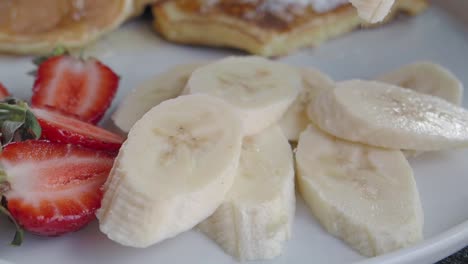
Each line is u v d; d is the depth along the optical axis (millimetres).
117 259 247
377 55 375
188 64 318
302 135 281
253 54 366
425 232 262
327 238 256
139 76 349
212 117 249
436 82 320
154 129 244
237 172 256
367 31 392
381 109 278
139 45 371
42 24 359
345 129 275
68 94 300
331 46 380
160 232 233
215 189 236
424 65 326
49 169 249
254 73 291
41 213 238
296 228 260
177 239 253
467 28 398
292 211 261
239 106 272
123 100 306
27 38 353
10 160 246
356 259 250
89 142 263
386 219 249
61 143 260
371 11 239
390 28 396
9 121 257
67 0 364
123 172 233
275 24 366
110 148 267
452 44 386
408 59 373
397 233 245
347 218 251
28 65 349
